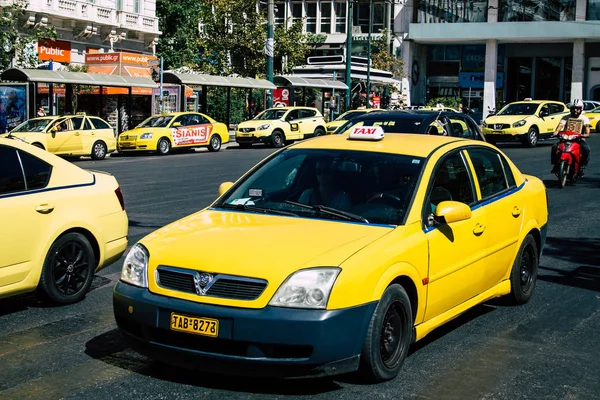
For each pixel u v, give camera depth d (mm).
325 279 4402
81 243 6762
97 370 5039
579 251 9555
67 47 36438
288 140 32188
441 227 5379
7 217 6090
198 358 4469
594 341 5895
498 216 6207
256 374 4395
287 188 5660
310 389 4715
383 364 4762
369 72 41344
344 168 5676
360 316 4484
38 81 25875
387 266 4711
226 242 4777
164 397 4559
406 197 5324
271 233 4906
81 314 6434
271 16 35156
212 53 42312
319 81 36938
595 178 17828
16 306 6684
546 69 54562
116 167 21672
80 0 36375
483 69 55938
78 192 6746
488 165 6461
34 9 33312
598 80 52844
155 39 43031
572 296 7324
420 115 11891
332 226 5066
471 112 51344
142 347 4691
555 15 52250
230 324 4352
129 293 4707
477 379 4992
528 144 27797
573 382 4988
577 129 16172
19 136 23469
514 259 6625
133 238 9969
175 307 4473
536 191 7098
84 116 25125
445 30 54531
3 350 5465
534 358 5453
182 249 4734
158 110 33125
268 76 35531
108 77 28531
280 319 4293
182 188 15797
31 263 6328
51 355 5352
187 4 47125
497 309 6801
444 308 5508
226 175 18781
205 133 29062
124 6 40125
